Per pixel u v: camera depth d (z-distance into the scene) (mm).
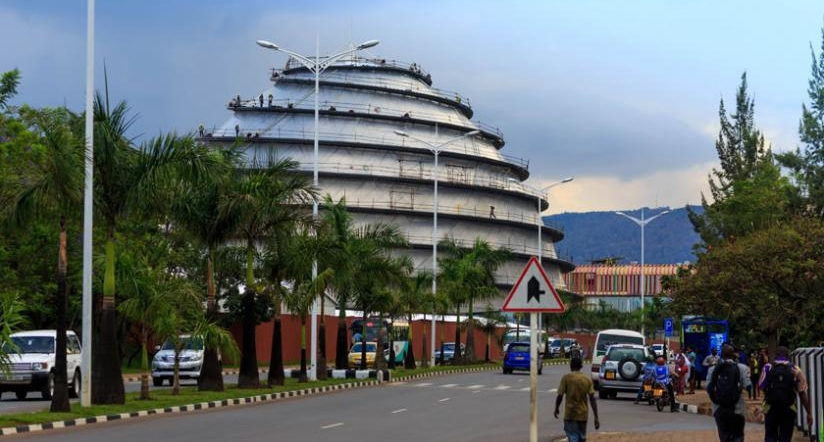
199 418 30906
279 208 45375
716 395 19719
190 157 33625
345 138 113312
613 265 194250
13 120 44000
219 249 47031
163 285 38219
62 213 30500
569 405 18922
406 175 115125
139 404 33938
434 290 84062
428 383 57938
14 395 44375
